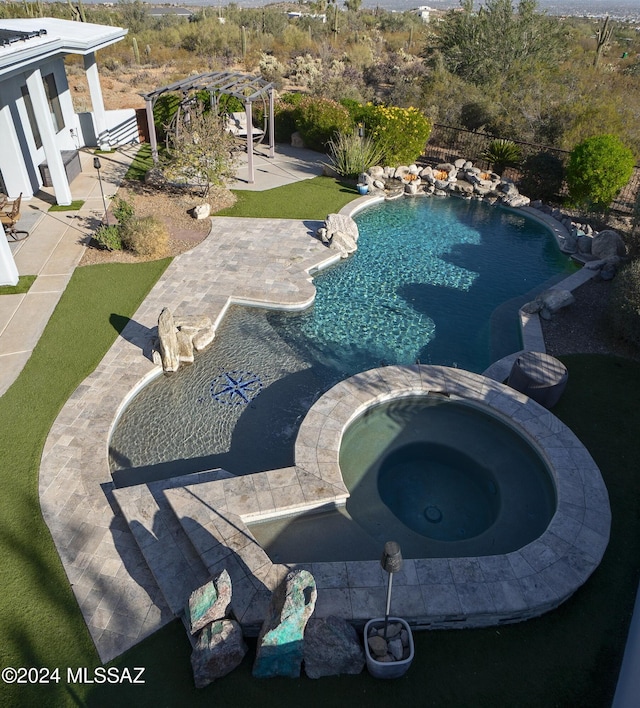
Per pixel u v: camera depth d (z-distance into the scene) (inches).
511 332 529.3
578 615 283.4
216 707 243.0
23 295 539.8
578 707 246.4
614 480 359.9
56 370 444.5
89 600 284.0
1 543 309.7
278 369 470.3
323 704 244.8
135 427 407.5
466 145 976.3
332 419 389.1
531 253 688.4
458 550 321.4
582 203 776.3
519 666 260.8
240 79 925.2
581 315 541.3
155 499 336.2
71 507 333.1
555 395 413.4
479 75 1355.8
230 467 377.7
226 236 674.2
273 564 289.7
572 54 1541.6
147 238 609.0
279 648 242.2
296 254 636.7
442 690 250.8
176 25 2117.4
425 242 709.9
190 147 734.5
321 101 987.9
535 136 954.7
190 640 264.5
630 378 455.2
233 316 536.7
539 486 364.2
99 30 879.7
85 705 242.4
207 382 452.4
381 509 345.7
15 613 276.2
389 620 263.3
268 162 949.8
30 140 767.1
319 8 2588.6
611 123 882.1
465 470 376.8
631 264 522.9
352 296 581.3
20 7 1846.7
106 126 965.8
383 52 2017.7
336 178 885.8
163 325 436.8
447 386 418.9
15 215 625.9
